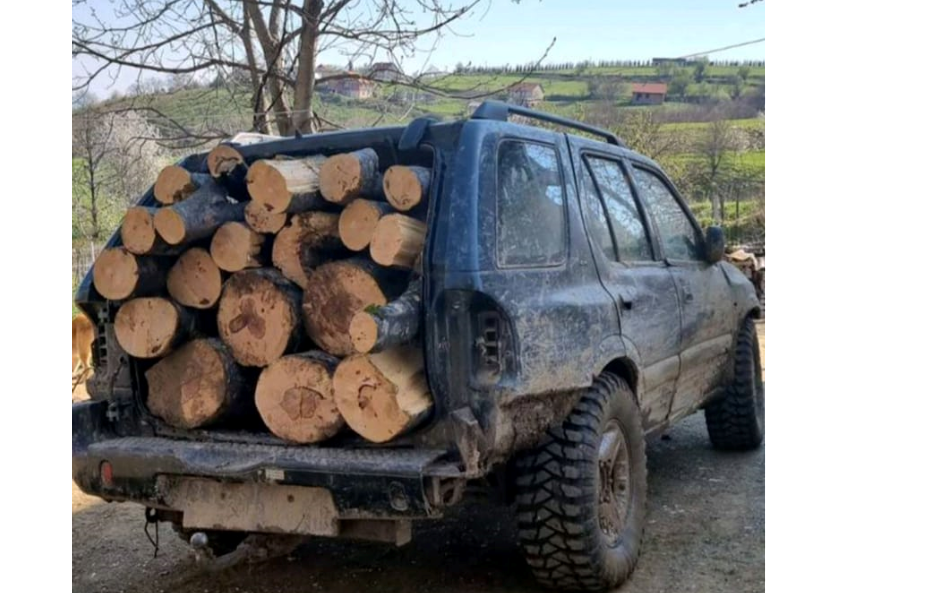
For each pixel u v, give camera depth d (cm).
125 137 991
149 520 370
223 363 343
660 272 454
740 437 582
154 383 357
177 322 345
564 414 346
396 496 295
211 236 346
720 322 532
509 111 369
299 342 338
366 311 295
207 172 387
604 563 348
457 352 310
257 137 428
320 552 419
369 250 330
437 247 314
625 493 381
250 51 829
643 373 408
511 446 319
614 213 427
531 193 356
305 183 333
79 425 357
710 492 502
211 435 346
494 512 471
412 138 339
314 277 331
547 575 348
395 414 303
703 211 2095
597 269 386
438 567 393
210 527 326
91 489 347
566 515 337
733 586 366
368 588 372
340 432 325
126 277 344
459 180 323
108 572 406
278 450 323
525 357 313
